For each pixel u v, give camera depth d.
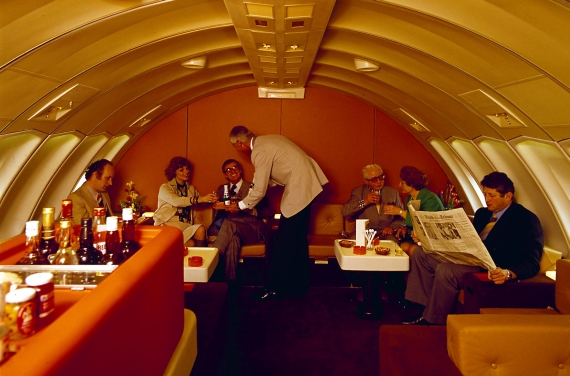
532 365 2.07
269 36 3.66
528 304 3.27
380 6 3.05
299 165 4.86
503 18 2.48
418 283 4.22
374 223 5.47
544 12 2.24
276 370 3.37
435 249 3.59
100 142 5.19
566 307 2.92
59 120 3.83
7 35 2.40
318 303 4.84
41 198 4.63
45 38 2.61
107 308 1.11
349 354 3.65
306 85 6.25
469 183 5.78
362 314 4.43
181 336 1.94
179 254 1.90
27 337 1.08
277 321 4.33
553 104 2.98
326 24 3.32
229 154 6.32
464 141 4.96
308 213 4.96
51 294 1.21
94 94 3.87
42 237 1.87
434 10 2.72
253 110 6.32
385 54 4.02
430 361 2.19
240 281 5.36
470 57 3.15
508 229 3.74
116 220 1.78
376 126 6.36
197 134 6.30
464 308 3.58
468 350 2.07
